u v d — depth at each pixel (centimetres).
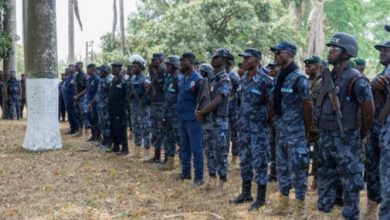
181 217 554
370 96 458
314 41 2641
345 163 470
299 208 532
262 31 2347
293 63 520
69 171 807
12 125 1521
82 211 575
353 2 3606
